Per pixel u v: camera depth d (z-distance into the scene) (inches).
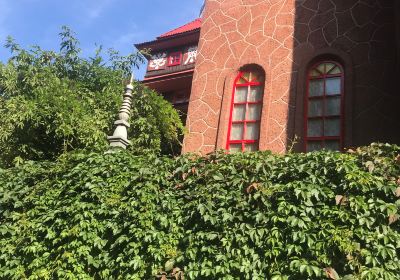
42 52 479.2
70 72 490.6
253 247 188.2
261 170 205.5
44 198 252.2
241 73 381.1
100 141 360.5
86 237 226.5
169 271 203.0
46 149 373.7
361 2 352.2
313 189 185.5
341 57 340.2
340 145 317.1
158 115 403.9
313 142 327.6
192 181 221.0
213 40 404.8
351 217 173.6
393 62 323.6
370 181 176.9
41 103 351.3
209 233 198.1
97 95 412.2
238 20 400.5
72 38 503.8
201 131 370.6
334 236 170.9
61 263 227.0
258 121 354.6
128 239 218.8
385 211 170.2
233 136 359.3
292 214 185.3
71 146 352.2
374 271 160.1
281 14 380.8
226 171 215.2
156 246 210.8
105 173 243.4
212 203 206.1
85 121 359.6
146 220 217.9
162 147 432.8
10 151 369.4
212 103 376.8
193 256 198.5
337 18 355.3
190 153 238.8
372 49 333.7
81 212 234.7
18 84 434.9
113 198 231.3
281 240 182.9
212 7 422.6
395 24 316.5
